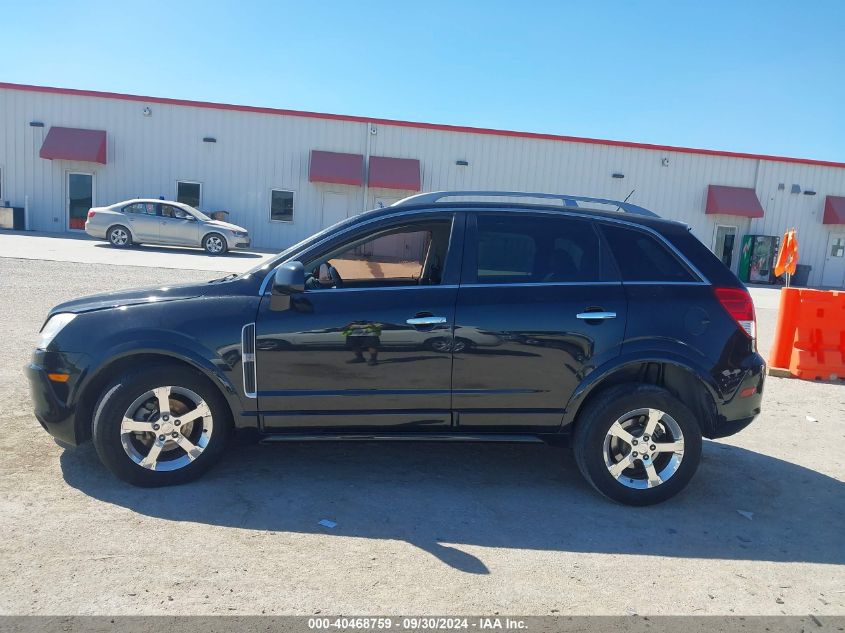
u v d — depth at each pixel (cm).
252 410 405
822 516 425
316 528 371
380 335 405
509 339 410
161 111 2500
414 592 313
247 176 2572
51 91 2436
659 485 420
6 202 2481
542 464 493
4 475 414
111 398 390
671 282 431
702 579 340
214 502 395
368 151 2602
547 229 432
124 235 2020
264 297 408
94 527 357
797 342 841
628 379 442
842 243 2856
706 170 2736
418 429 420
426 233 432
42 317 898
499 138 2634
